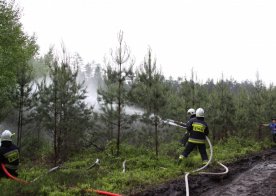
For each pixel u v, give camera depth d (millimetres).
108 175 9234
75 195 7102
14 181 7844
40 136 15836
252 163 11625
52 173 9391
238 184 8148
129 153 13125
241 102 22344
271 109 22531
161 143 14211
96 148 14391
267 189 7527
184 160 10555
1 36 15867
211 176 8742
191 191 7477
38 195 6988
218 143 17688
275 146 19453
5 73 14984
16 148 9062
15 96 13570
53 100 13086
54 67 13500
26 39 18844
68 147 13578
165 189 7562
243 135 19703
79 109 13492
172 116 17531
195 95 18734
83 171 9688
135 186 8109
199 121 10477
